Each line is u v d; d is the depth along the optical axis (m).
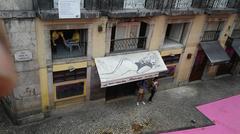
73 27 11.08
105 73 12.58
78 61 12.31
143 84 14.93
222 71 20.12
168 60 15.84
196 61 17.45
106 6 11.33
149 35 13.77
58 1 9.71
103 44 12.55
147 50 14.35
